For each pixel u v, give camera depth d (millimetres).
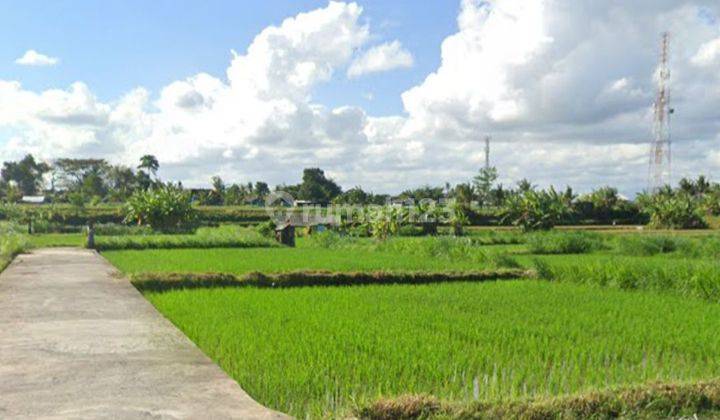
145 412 5441
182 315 11359
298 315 11375
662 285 15609
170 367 7027
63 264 21062
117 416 5309
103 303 12070
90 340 8461
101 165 123312
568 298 14320
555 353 8469
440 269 20578
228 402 5809
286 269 20047
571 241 33000
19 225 51531
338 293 15125
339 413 5855
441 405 5930
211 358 7898
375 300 13758
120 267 20703
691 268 15664
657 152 76500
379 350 8336
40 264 21078
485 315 11617
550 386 6965
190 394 6035
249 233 39875
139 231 48438
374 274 18312
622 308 12758
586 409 6133
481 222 65875
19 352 7699
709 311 12422
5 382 6332
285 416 5488
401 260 25156
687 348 8961
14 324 9680
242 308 12289
